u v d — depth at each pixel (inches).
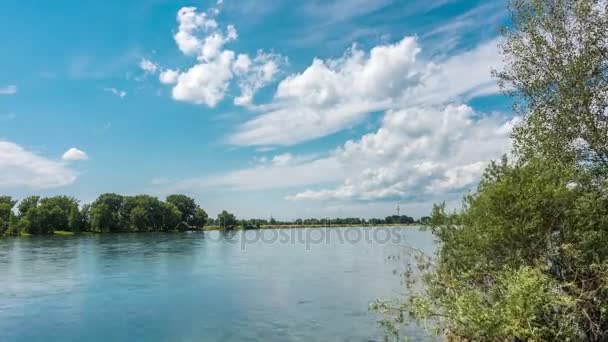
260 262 1926.7
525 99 601.6
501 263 431.8
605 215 401.4
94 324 784.3
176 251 2659.9
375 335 677.3
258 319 801.6
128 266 1770.4
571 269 395.2
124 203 5900.6
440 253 528.7
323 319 787.4
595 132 529.3
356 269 1553.9
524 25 592.4
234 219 7170.3
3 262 1934.1
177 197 6791.3
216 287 1195.9
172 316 839.1
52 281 1338.6
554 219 409.7
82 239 4175.7
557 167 444.1
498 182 443.2
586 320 383.9
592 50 552.1
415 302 457.1
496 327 356.5
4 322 804.6
